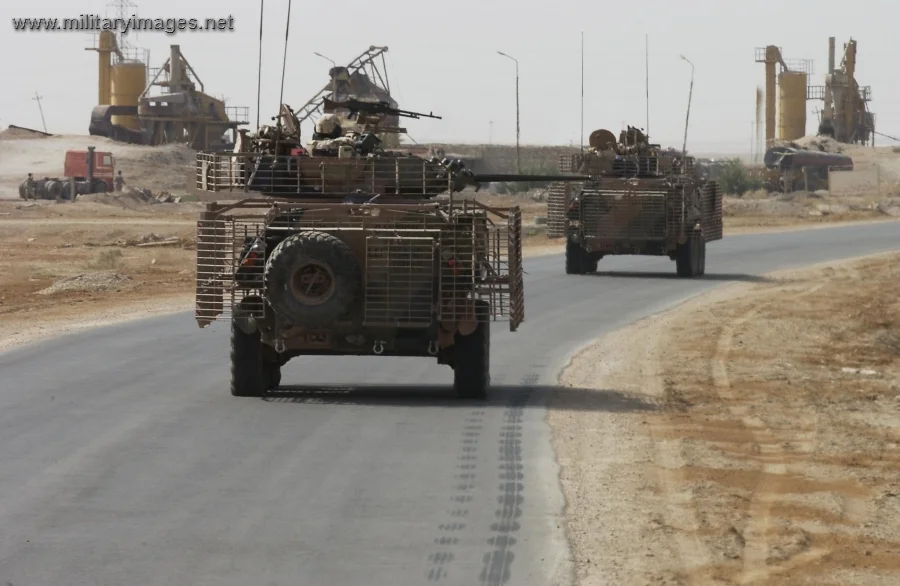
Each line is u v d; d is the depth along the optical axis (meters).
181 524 39.81
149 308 114.00
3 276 154.50
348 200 65.19
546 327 98.75
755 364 81.56
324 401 62.94
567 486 45.38
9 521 40.09
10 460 48.78
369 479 45.94
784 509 44.25
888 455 54.44
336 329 61.84
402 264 61.12
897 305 119.94
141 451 50.56
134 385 67.81
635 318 105.44
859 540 40.38
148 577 34.53
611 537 39.03
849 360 86.12
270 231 62.28
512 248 62.66
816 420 62.41
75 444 51.84
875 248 197.00
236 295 62.66
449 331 62.72
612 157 145.25
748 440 56.66
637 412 61.97
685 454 52.19
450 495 43.69
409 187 66.12
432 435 54.25
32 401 62.44
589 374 74.94
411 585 34.03
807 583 35.59
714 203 158.12
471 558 36.47
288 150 67.94
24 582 34.03
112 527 39.44
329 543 37.81
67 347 84.38
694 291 128.75
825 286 136.38
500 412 60.22
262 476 46.31
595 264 149.88
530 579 34.69
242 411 59.78
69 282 137.88
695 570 36.22
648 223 142.25
